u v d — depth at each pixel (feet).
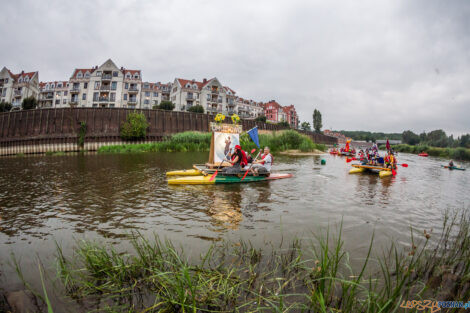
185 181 25.66
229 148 32.19
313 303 7.34
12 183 25.93
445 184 30.96
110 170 36.01
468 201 21.58
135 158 56.65
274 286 8.47
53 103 193.98
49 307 6.26
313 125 321.73
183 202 18.80
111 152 81.51
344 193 22.98
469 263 9.80
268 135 96.37
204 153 73.56
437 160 89.56
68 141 93.45
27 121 93.45
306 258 10.31
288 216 15.76
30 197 20.08
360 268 9.63
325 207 18.01
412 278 9.01
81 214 15.78
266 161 29.60
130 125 100.48
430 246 11.79
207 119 124.88
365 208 18.03
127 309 7.33
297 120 353.51
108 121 101.14
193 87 205.87
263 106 310.45
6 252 10.68
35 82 190.70
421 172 44.42
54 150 91.61
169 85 233.76
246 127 140.46
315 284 8.57
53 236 12.36
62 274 9.01
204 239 12.05
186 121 119.24
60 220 14.65
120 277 8.85
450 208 18.86
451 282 8.92
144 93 196.85
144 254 10.10
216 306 7.51
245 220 14.87
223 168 27.45
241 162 27.25
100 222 14.35
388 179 32.81
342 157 72.54
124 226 13.73
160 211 16.49
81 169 37.14
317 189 24.43
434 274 9.33
